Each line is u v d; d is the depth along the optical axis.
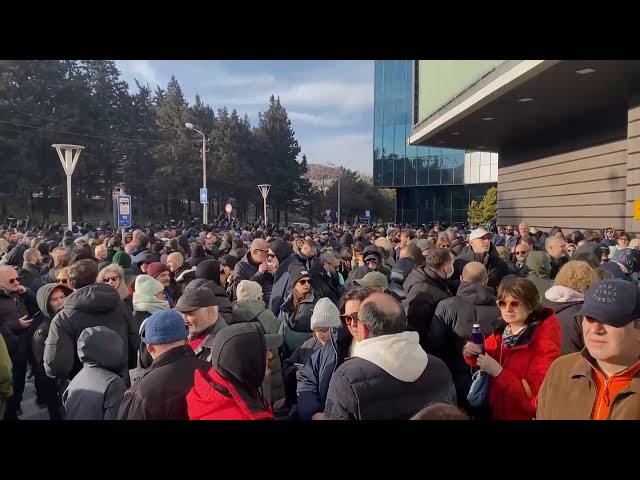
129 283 5.69
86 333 3.33
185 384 2.76
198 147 51.62
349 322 3.12
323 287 5.62
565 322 3.43
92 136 44.59
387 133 50.56
